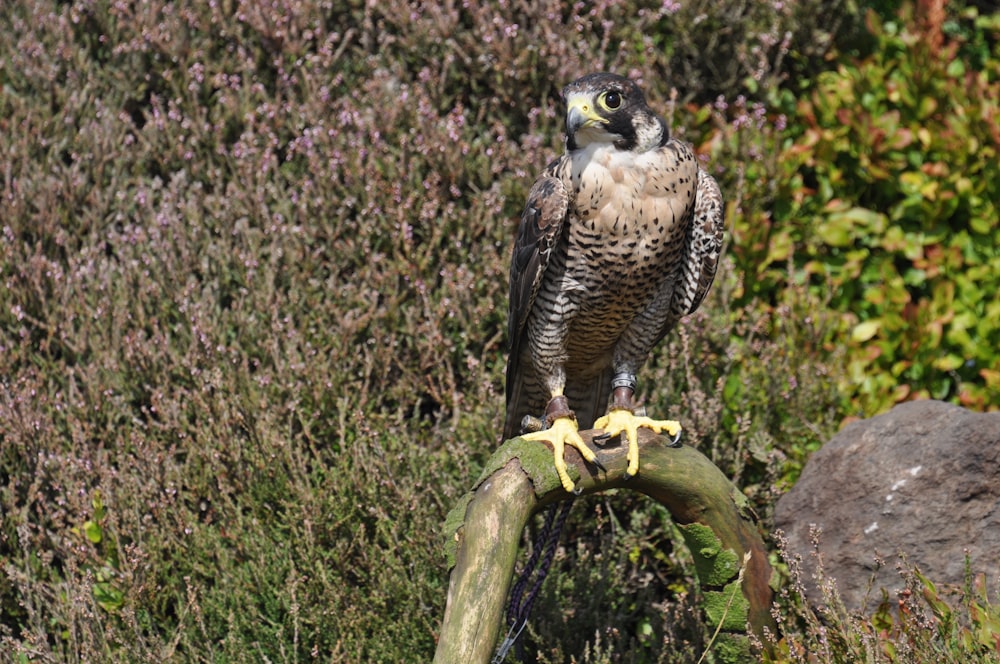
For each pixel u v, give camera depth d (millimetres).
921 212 10000
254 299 8820
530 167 9352
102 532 7793
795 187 9883
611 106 6410
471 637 5031
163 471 8031
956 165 9891
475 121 10133
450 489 7746
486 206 9250
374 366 8750
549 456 5484
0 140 9742
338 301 8906
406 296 9172
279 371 8273
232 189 9477
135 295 8938
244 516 7785
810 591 7082
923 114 10180
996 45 11398
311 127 9781
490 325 9133
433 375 8977
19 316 8648
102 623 7469
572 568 7750
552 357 7156
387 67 10266
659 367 8664
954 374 9594
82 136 9805
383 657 7164
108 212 9672
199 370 8477
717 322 8766
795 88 10578
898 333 9562
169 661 7078
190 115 10016
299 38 10312
